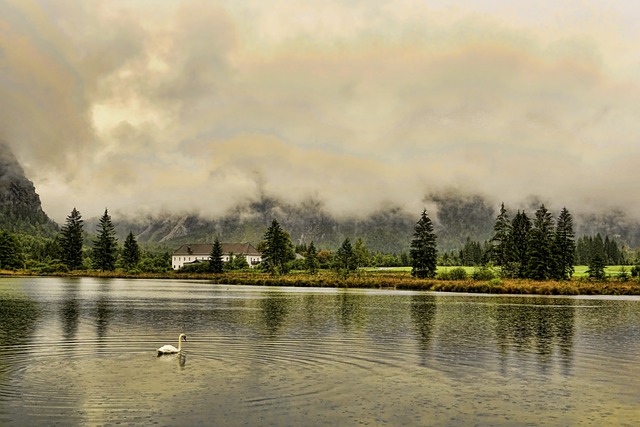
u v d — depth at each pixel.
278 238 191.25
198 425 21.09
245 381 27.66
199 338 41.66
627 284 122.75
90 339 40.88
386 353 35.84
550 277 141.62
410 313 63.09
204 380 27.81
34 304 71.94
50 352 35.28
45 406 23.33
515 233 159.75
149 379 27.94
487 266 157.62
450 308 71.19
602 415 23.08
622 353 36.97
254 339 41.25
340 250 187.75
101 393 25.30
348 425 21.28
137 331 45.50
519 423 21.95
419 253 156.25
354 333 44.97
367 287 130.25
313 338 41.94
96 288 116.81
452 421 22.02
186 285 137.88
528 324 53.47
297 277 149.38
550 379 29.20
